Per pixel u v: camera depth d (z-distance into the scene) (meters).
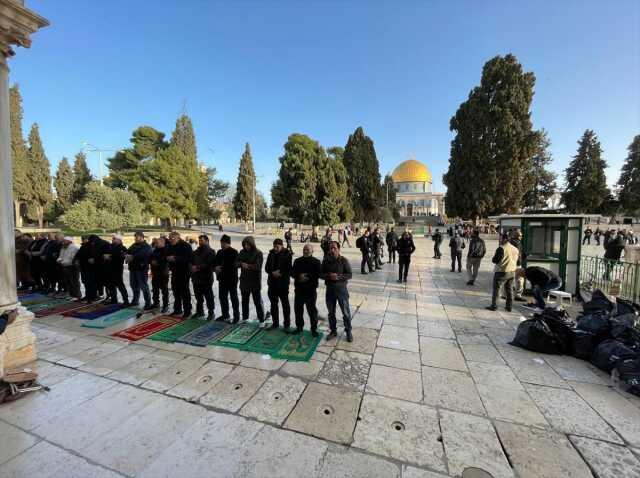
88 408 2.79
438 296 7.05
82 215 16.22
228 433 2.46
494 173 27.30
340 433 2.47
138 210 19.39
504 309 6.01
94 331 4.71
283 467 2.12
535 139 26.95
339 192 26.38
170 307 6.09
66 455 2.22
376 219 43.25
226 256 5.05
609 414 2.74
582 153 36.34
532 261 6.87
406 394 3.04
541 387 3.19
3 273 3.25
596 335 3.81
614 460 2.21
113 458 2.19
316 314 4.48
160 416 2.67
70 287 6.66
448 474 2.07
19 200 28.73
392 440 2.40
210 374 3.40
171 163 28.62
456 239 10.29
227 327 4.88
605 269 6.60
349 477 2.03
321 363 3.68
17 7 3.09
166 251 5.52
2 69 3.20
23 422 2.59
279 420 2.62
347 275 4.34
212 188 46.53
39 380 3.26
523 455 2.26
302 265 4.44
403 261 8.54
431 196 68.31
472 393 3.07
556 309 4.59
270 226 50.34
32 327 4.88
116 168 35.19
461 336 4.59
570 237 6.58
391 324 5.12
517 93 26.97
